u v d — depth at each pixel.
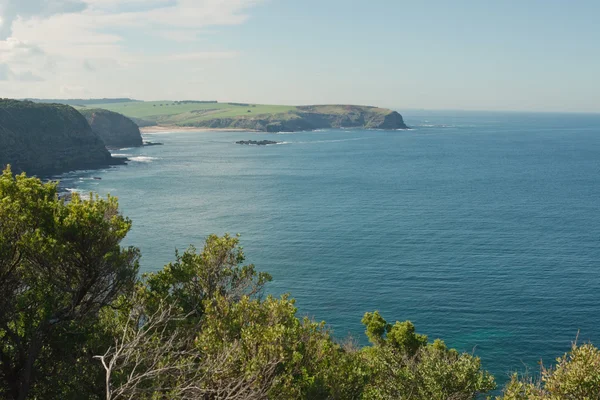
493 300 68.75
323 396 20.55
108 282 23.56
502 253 89.25
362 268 81.12
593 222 113.62
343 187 167.38
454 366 28.02
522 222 113.88
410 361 30.98
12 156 168.38
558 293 70.81
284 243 95.12
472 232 104.44
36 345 20.83
